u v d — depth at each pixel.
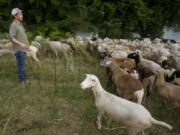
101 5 14.87
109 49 7.93
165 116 4.13
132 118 2.91
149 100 4.79
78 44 7.88
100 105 3.31
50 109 4.04
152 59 7.28
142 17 16.31
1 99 4.25
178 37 19.98
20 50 4.73
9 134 3.22
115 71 4.38
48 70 6.09
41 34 11.29
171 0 17.44
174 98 3.90
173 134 3.56
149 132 3.57
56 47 7.32
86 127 3.53
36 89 4.83
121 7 15.38
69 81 5.55
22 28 4.71
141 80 4.76
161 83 4.10
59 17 14.64
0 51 7.22
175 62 6.03
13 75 5.58
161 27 17.59
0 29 12.37
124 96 4.01
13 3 13.60
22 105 4.04
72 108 4.13
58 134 3.32
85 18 14.65
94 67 6.83
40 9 13.81
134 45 9.06
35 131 3.33
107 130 3.52
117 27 15.17
